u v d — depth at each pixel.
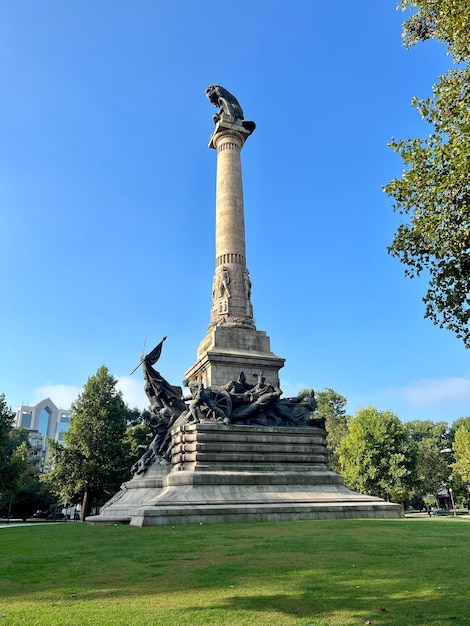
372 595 9.53
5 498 89.25
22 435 115.31
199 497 29.16
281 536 18.86
